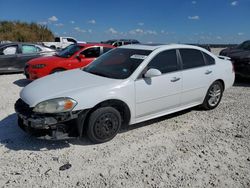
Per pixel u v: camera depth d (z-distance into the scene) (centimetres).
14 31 3875
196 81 564
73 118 404
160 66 504
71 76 488
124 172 362
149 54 498
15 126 505
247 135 493
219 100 643
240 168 380
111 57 539
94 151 416
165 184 339
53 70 853
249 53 935
